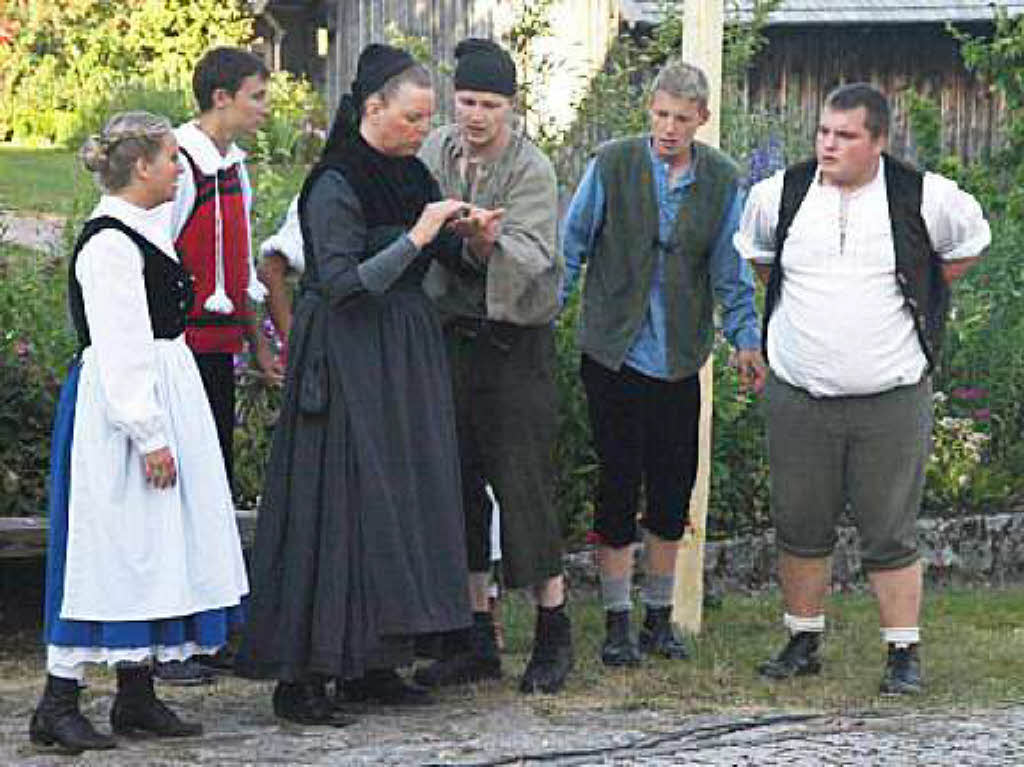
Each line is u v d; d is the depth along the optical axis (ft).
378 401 27.55
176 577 26.07
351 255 27.43
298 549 27.43
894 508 30.42
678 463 31.91
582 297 32.12
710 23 33.45
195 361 28.50
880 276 29.76
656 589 32.60
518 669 31.71
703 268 31.73
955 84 84.07
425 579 27.53
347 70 101.81
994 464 44.73
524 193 29.14
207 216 30.68
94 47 111.04
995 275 47.98
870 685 31.14
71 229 40.65
